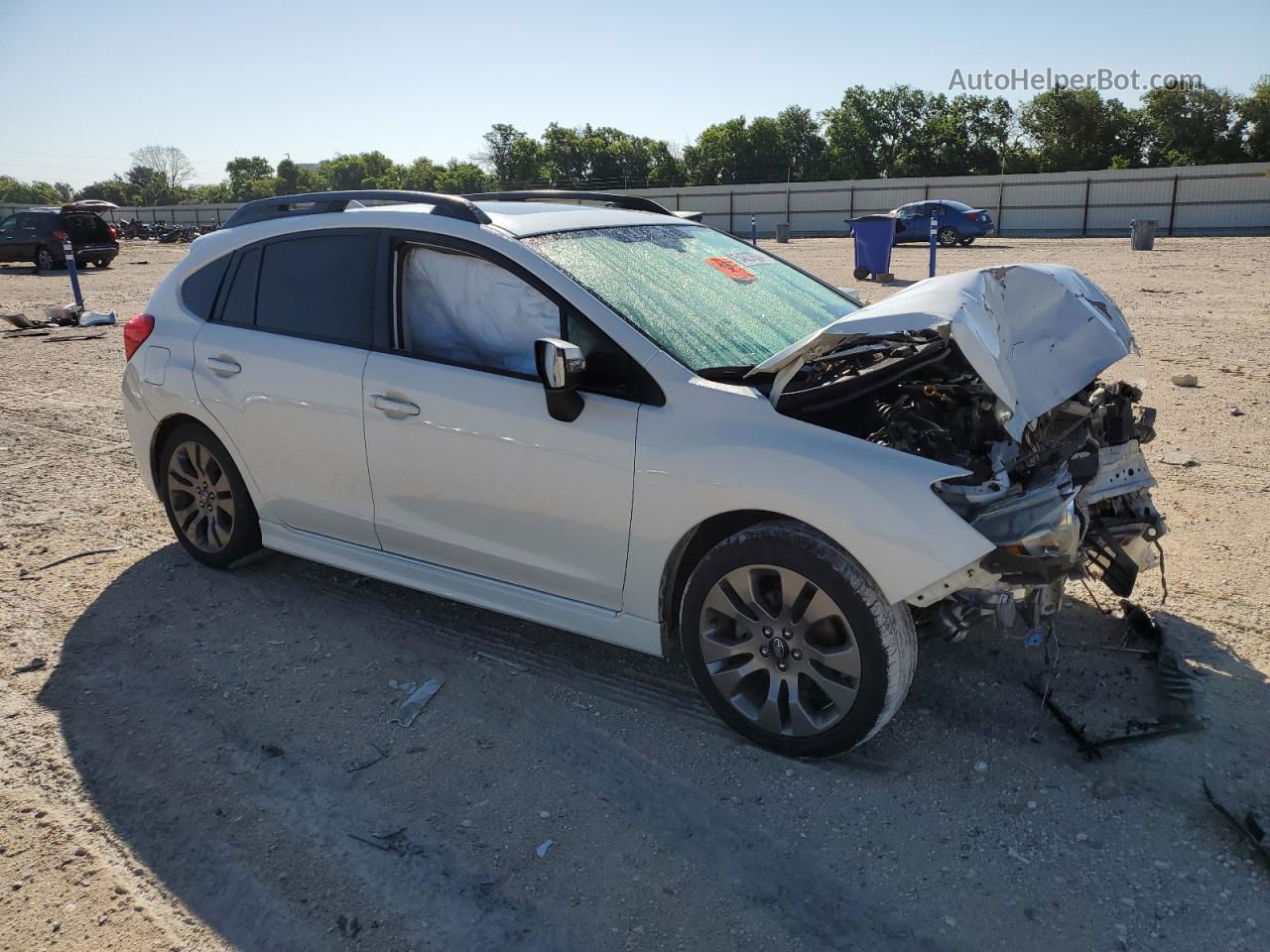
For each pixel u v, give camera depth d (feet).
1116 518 12.60
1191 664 12.62
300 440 14.33
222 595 15.75
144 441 16.48
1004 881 9.27
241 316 15.17
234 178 442.91
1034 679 12.53
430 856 9.79
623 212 15.23
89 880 9.53
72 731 12.00
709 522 11.44
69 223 89.04
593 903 9.14
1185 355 32.32
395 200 14.15
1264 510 17.87
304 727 12.05
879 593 10.29
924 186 145.28
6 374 34.35
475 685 12.98
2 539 18.13
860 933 8.74
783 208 157.58
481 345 12.73
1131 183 129.59
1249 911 8.75
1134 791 10.41
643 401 11.47
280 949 8.68
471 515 12.91
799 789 10.71
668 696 12.64
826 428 10.62
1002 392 10.05
